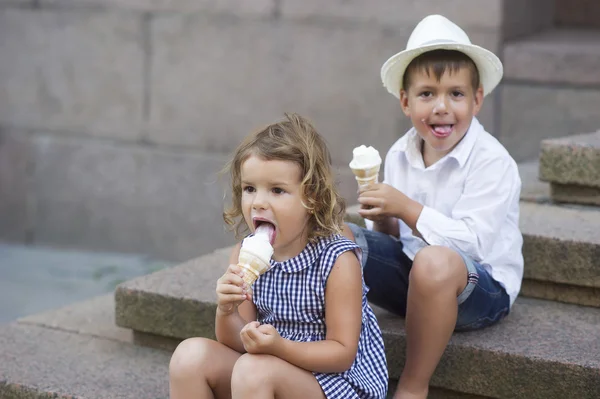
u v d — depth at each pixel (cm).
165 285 455
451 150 405
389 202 385
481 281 388
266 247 326
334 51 751
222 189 804
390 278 412
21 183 873
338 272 336
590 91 683
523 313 431
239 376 319
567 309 439
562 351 380
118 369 432
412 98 402
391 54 733
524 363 376
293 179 333
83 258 835
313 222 345
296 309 342
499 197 394
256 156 333
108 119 834
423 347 370
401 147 420
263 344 319
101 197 848
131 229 842
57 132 855
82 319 499
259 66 777
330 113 760
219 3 782
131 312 453
